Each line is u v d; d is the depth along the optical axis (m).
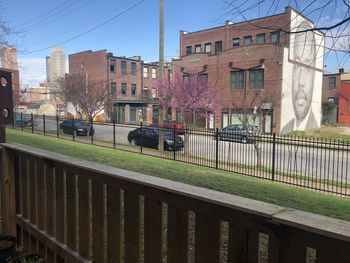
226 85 31.22
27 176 3.14
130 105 47.19
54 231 2.76
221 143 16.73
